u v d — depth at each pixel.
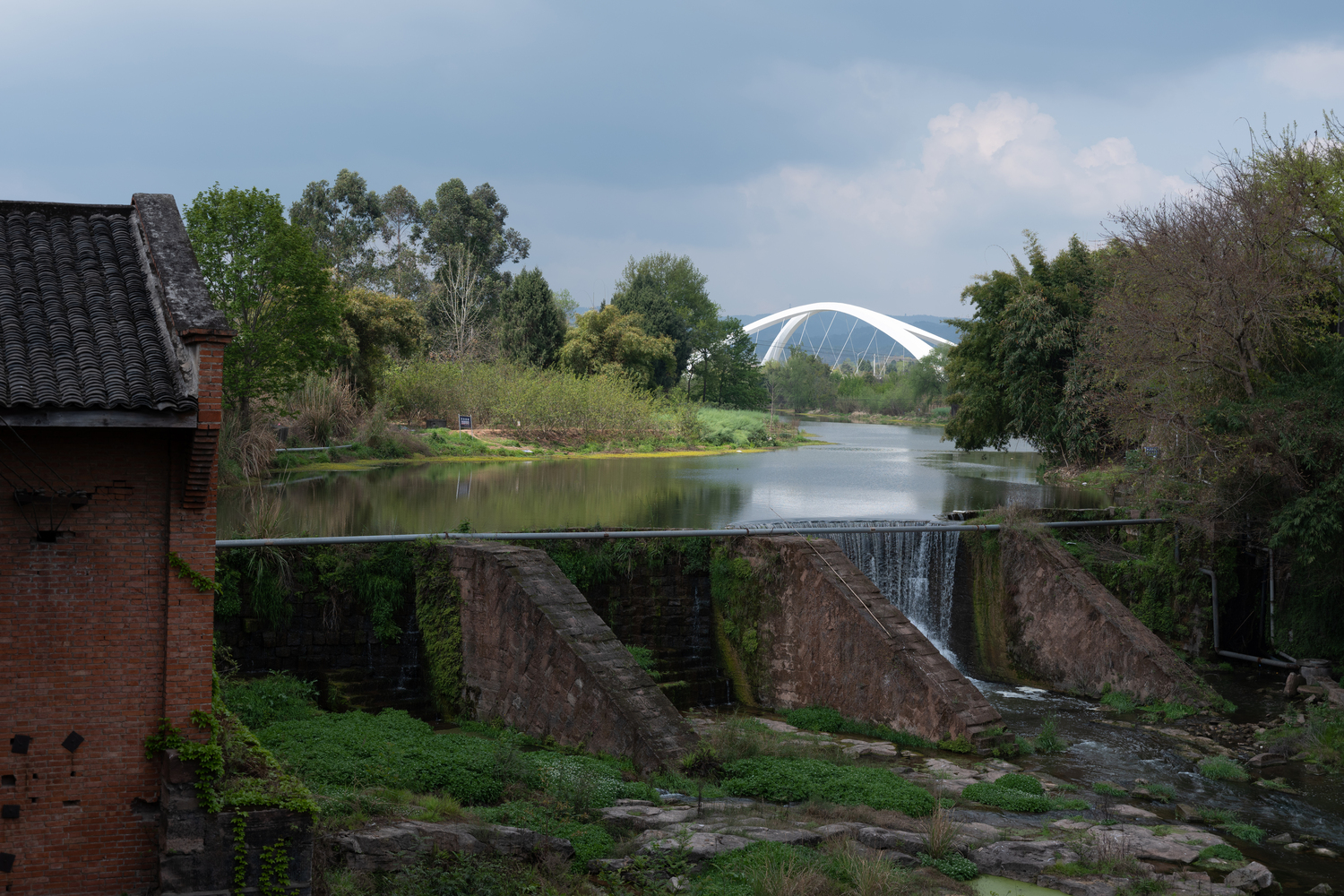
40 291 12.38
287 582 22.09
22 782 11.46
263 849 11.50
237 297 45.62
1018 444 103.81
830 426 147.00
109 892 11.74
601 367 92.81
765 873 13.34
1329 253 31.08
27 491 11.21
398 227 122.50
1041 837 16.64
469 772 16.22
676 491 49.94
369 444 61.00
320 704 21.77
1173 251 31.38
